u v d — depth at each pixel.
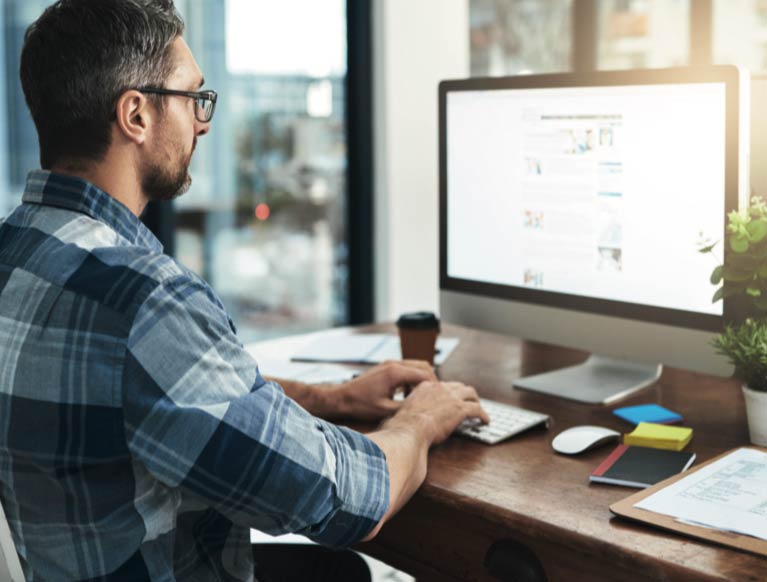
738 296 1.39
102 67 1.01
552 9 4.21
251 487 0.96
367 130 3.57
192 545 1.03
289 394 1.50
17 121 2.78
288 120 3.41
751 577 0.93
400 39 3.51
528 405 1.55
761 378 1.29
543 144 1.63
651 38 4.21
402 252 3.61
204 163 3.22
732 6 4.08
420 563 1.30
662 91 1.45
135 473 0.95
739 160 1.37
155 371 0.93
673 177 1.46
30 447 0.95
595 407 1.53
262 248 3.41
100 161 1.03
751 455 1.22
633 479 1.18
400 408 1.35
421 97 3.60
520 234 1.69
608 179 1.54
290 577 1.37
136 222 1.06
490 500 1.15
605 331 1.58
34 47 1.02
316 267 3.56
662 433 1.32
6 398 0.95
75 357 0.93
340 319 3.66
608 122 1.53
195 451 0.94
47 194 1.02
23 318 0.96
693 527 1.03
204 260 3.27
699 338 1.46
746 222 1.30
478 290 1.79
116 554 0.96
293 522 1.00
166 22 1.05
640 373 1.67
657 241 1.49
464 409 1.37
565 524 1.07
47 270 0.96
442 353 1.87
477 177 1.75
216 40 3.20
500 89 1.68
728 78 1.37
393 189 3.56
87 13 1.01
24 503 0.97
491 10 4.02
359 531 1.07
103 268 0.96
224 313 1.04
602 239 1.57
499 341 2.01
